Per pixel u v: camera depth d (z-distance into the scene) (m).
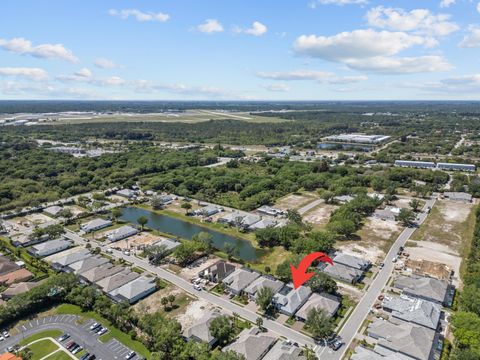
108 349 99.69
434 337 100.88
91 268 143.38
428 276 136.38
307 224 187.75
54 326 110.25
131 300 122.25
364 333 104.88
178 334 97.88
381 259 153.00
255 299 121.38
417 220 199.75
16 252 160.25
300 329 107.44
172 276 141.12
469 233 180.25
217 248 168.38
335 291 126.38
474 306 106.94
